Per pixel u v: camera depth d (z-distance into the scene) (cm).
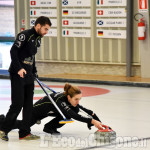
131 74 2941
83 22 3056
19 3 3294
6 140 1253
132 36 2897
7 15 3403
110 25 2948
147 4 2722
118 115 1673
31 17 3250
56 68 3250
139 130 1397
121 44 2931
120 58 2952
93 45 3041
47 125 1348
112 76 2983
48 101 1285
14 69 1230
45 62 3284
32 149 1153
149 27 2736
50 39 3209
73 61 3142
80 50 3098
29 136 1269
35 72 1320
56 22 3164
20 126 1278
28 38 1228
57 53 3197
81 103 1983
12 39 3391
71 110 1241
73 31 3102
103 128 1345
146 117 1630
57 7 3141
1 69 3419
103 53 3009
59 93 1293
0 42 3438
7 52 3419
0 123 1277
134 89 2514
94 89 2533
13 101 1240
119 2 2891
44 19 1234
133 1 2864
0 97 2188
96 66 3078
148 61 2780
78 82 2855
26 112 1266
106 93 2341
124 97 2180
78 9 3061
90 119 1237
